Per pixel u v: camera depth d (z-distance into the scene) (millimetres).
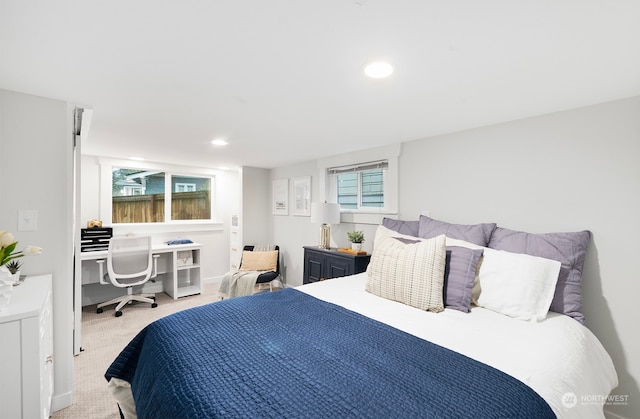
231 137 2867
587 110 1903
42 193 1837
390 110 2062
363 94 1795
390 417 817
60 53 1332
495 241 2125
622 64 1385
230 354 1177
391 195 3080
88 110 2076
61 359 1888
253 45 1271
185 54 1347
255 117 2244
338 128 2527
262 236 5051
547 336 1391
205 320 1526
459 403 876
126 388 1594
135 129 2594
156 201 4699
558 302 1720
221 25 1127
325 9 1029
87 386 2127
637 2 966
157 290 4590
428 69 1471
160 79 1602
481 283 1819
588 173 1888
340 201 3854
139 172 4539
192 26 1135
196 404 896
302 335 1355
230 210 5438
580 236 1832
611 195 1802
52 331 1815
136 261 3732
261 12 1048
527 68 1441
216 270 5270
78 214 2467
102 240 3883
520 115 2117
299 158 4062
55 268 1870
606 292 1804
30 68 1473
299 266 4453
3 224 1732
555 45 1236
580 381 1133
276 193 4934
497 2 984
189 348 1232
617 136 1790
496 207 2311
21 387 1328
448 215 2619
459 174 2549
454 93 1758
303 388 950
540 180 2088
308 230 4293
